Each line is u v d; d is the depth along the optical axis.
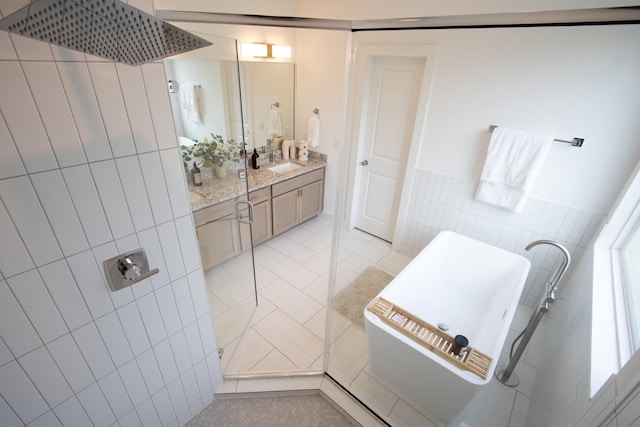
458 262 2.70
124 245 1.11
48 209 0.90
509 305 2.05
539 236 2.46
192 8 2.51
